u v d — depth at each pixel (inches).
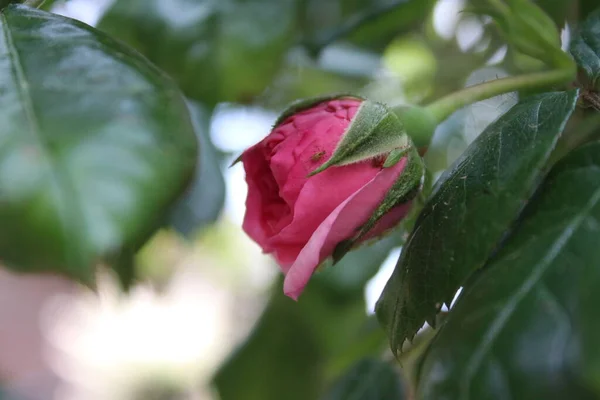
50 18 7.2
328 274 13.0
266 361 14.7
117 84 6.7
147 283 15.4
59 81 6.7
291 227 8.0
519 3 9.4
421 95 14.4
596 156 7.3
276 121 8.8
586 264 6.9
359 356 12.9
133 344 38.9
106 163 6.4
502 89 9.2
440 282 7.4
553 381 6.6
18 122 6.4
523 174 7.3
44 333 35.5
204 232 13.2
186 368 37.9
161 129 6.6
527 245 7.2
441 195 7.9
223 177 11.9
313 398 14.7
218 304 38.7
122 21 11.8
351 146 8.0
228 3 12.1
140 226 6.3
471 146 8.2
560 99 7.7
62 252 6.1
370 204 8.1
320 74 15.0
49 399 34.4
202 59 12.0
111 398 36.9
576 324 6.7
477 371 6.9
